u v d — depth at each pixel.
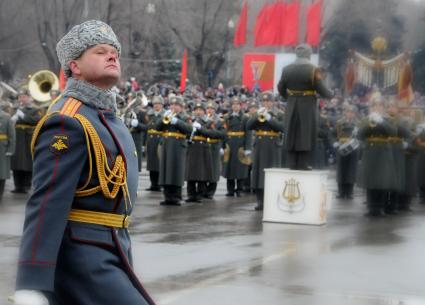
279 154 22.84
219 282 12.07
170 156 23.34
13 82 53.12
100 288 6.15
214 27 65.19
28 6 59.72
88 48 6.45
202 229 17.75
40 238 6.07
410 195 23.62
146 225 18.36
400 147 22.50
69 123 6.24
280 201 18.97
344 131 27.36
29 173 26.23
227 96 46.94
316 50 45.31
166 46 63.22
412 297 11.42
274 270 13.05
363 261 14.01
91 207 6.29
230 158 27.39
